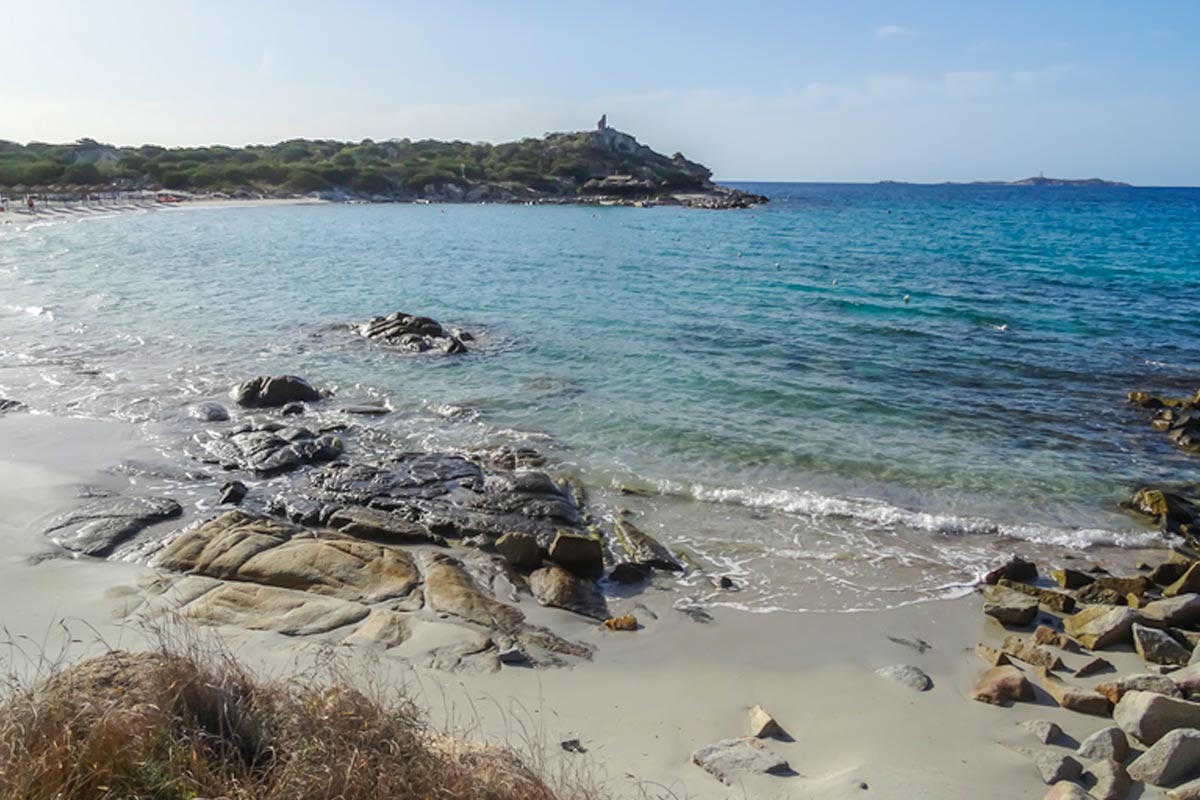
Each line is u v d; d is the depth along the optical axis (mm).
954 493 12383
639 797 5289
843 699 6934
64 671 5035
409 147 150875
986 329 24438
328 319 24578
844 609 8773
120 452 12914
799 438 14469
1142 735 6199
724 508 11547
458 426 14812
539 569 9359
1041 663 7602
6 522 9984
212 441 13359
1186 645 8023
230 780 4125
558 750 5855
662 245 52969
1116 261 43844
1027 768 5922
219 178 104812
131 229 56375
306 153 137250
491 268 38438
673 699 6820
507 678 6957
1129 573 10047
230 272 34844
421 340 20828
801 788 5543
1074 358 20984
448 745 5012
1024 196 190875
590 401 16344
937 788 5629
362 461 12875
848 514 11430
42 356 19188
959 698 7020
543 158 140875
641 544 10086
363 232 59125
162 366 18562
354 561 8805
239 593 8164
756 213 101375
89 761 4047
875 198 167875
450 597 8266
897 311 27172
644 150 156500
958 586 9445
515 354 20281
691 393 16969
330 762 4191
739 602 8891
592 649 7664
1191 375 19500
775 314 26250
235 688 4883
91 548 9344
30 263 36156
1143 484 12914
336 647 7168
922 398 17094
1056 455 14086
